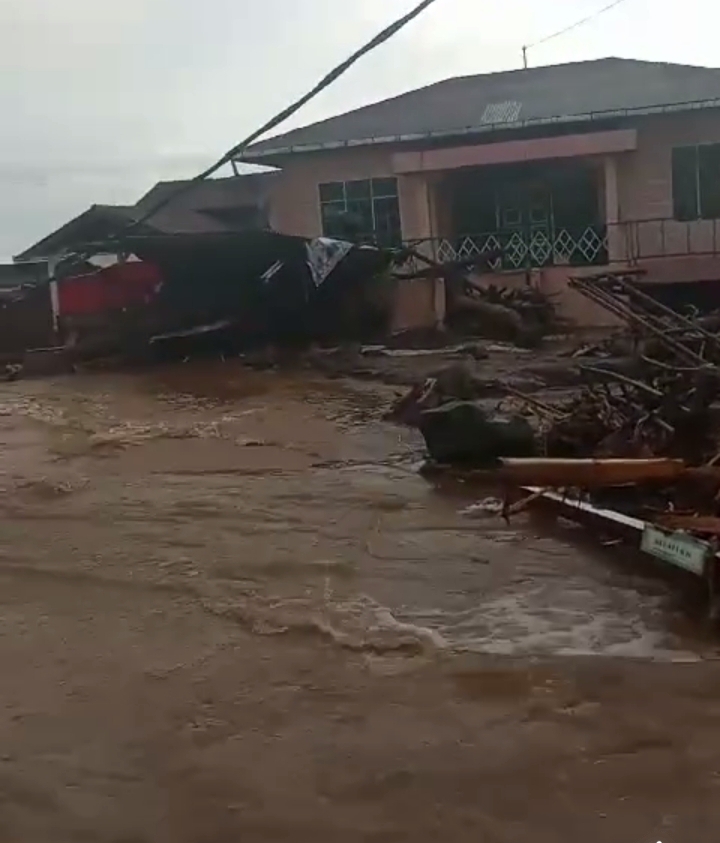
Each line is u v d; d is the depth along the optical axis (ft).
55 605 22.56
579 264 87.71
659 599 21.17
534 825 13.26
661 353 39.60
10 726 16.60
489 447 34.14
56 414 53.11
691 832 12.96
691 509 23.20
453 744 15.42
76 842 13.30
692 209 85.71
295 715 16.60
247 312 80.84
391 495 31.60
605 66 100.17
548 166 90.33
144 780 14.78
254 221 122.01
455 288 81.92
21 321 84.23
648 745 15.14
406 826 13.37
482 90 99.96
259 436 43.70
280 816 13.71
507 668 18.01
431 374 57.26
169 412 52.01
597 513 25.32
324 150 93.20
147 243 73.56
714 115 84.02
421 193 91.50
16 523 30.01
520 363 60.70
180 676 18.34
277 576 23.93
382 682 17.71
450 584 22.79
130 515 30.50
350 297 82.02
